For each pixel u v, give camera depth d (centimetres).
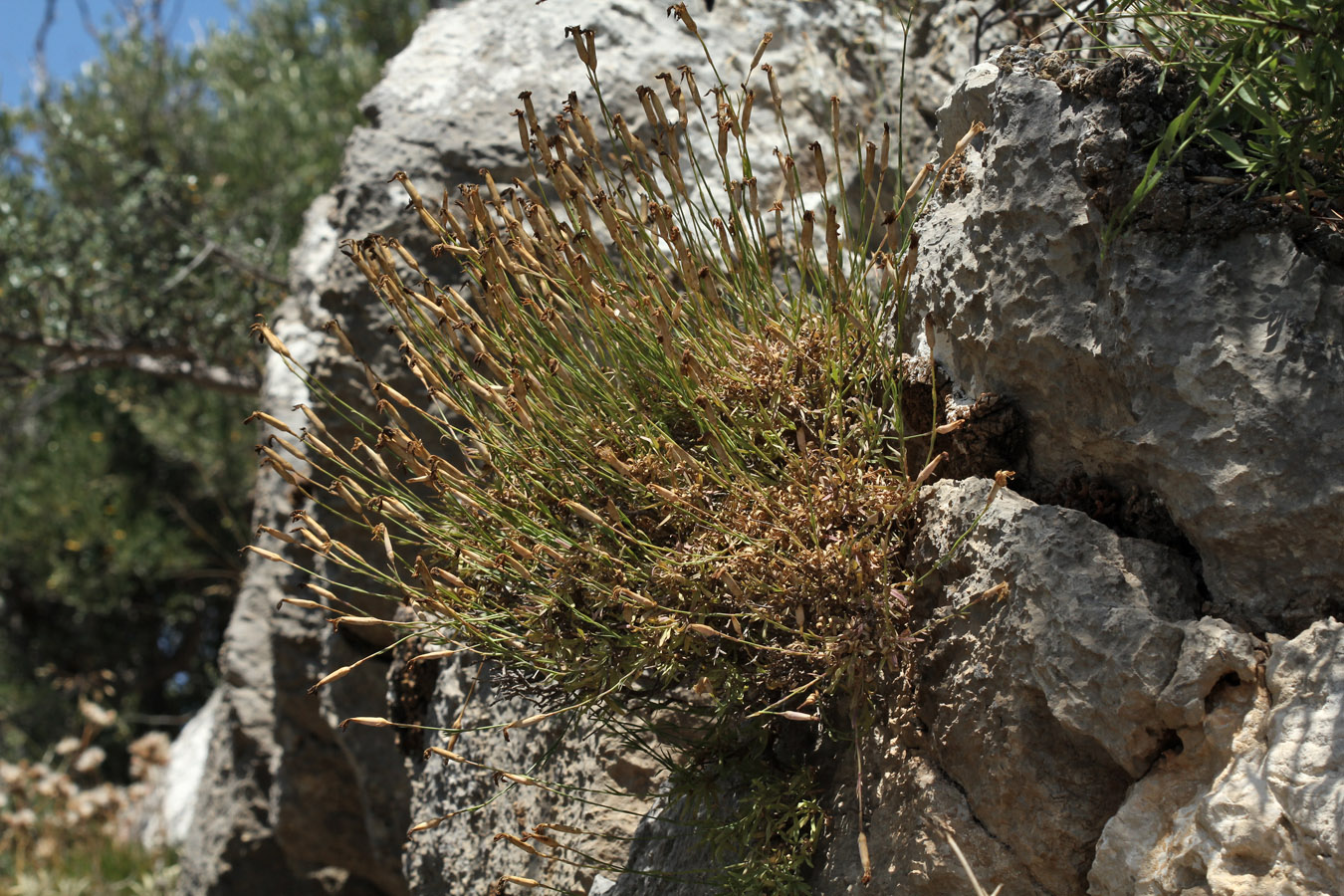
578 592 189
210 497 1115
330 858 425
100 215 784
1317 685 133
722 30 322
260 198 866
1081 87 165
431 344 213
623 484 191
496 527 201
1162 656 144
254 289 762
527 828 257
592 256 201
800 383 200
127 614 1162
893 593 172
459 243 209
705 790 195
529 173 309
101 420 1116
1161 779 144
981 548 166
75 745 657
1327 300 145
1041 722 155
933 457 192
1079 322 163
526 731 269
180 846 654
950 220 195
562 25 326
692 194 300
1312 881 124
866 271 200
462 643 210
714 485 193
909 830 169
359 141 321
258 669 454
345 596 344
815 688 183
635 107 313
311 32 1056
